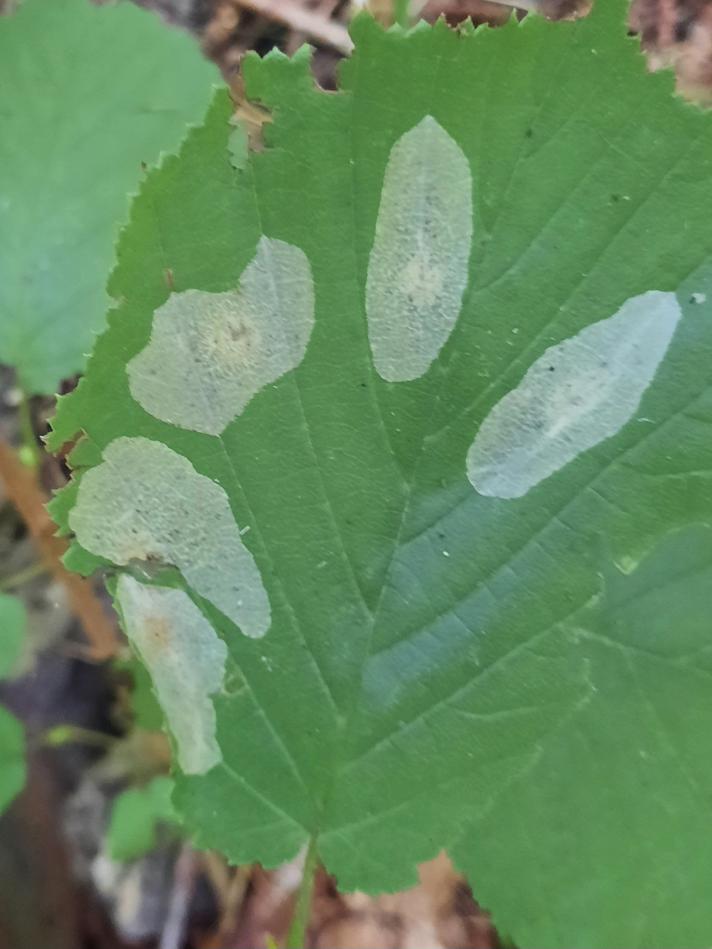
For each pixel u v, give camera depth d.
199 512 0.09
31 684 0.19
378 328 0.09
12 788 0.16
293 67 0.08
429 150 0.08
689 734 0.10
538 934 0.10
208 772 0.10
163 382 0.09
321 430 0.09
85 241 0.15
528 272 0.09
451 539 0.10
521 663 0.10
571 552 0.10
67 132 0.15
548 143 0.08
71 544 0.09
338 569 0.10
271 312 0.09
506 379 0.09
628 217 0.08
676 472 0.09
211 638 0.10
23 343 0.15
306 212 0.08
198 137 0.08
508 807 0.10
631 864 0.10
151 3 0.19
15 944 0.17
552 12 0.16
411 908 0.19
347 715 0.10
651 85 0.08
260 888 0.19
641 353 0.09
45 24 0.16
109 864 0.19
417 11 0.16
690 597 0.10
